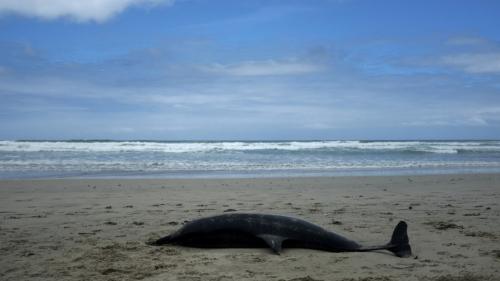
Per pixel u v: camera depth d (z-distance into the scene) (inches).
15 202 462.0
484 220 351.6
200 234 267.1
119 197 502.9
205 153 1418.6
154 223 342.3
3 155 1247.5
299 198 494.3
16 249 259.8
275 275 210.8
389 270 218.7
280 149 1562.5
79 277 208.2
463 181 692.7
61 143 1555.1
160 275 210.8
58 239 285.9
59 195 520.4
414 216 372.5
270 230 263.7
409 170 940.0
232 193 539.5
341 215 378.0
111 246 265.6
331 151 1531.7
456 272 213.6
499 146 1847.9
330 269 220.7
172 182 666.8
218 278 206.1
